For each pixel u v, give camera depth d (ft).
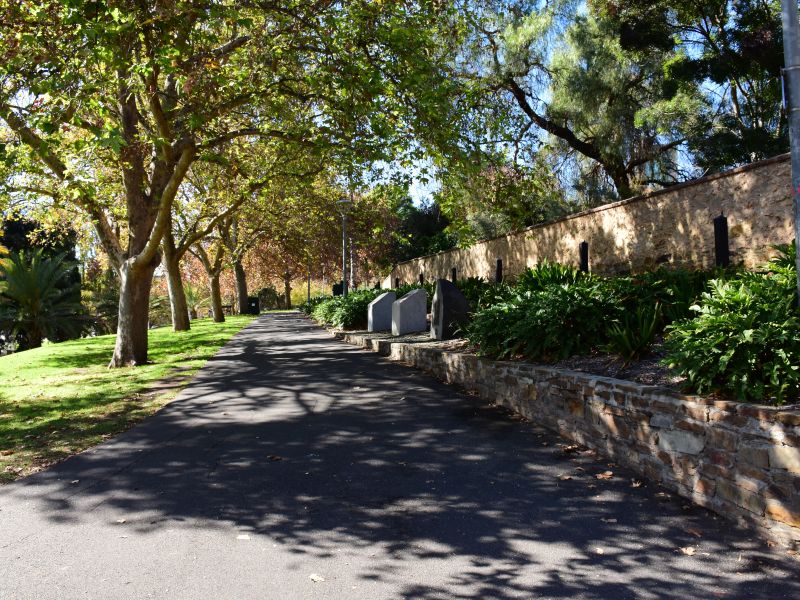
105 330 160.25
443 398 29.63
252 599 10.93
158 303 188.65
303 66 47.16
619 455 18.54
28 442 23.47
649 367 20.43
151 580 11.70
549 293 27.78
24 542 13.62
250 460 19.94
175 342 73.31
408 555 12.69
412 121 42.24
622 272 42.83
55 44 32.53
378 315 69.87
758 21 65.31
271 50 40.42
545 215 75.97
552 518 14.49
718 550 12.55
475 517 14.70
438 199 55.93
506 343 28.84
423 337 51.72
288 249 120.06
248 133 46.85
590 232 46.80
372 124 41.60
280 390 33.94
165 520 14.82
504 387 27.17
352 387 34.01
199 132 46.88
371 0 41.27
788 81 15.58
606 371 21.59
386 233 128.67
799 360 14.38
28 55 31.99
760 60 66.03
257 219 110.83
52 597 11.07
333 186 94.53
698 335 16.39
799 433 12.21
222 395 33.17
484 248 68.64
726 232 33.22
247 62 43.91
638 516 14.44
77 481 18.13
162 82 47.62
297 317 147.95
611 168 74.74
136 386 38.04
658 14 71.15
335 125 46.68
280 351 57.52
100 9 30.99
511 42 65.46
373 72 39.11
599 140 70.69
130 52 34.32
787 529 12.47
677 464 15.87
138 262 49.34
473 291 51.96
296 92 48.60
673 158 79.46
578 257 48.55
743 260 32.27
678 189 37.27
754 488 13.30
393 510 15.25
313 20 42.01
